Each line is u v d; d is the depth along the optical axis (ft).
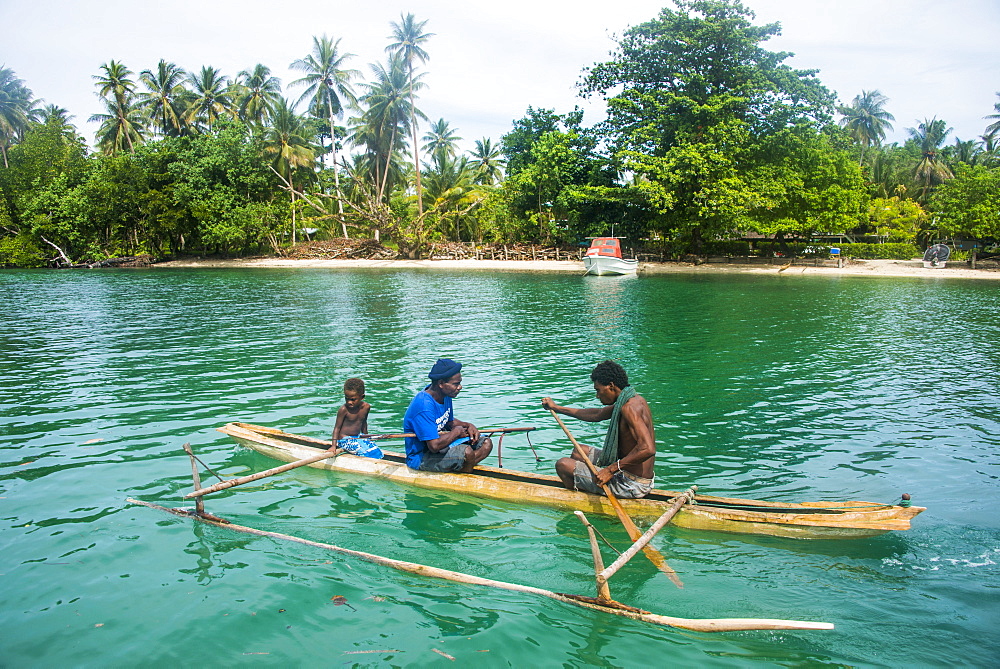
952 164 208.74
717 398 30.76
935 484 20.24
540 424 26.76
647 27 127.54
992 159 201.05
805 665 11.91
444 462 20.26
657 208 130.21
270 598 14.06
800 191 126.93
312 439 22.89
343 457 21.52
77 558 15.72
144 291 90.58
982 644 12.34
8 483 20.42
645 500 17.76
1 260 161.07
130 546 16.35
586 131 147.95
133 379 34.78
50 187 163.43
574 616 13.51
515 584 14.65
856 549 16.15
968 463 22.04
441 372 20.20
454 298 79.25
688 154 119.65
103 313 64.85
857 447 23.76
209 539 16.78
